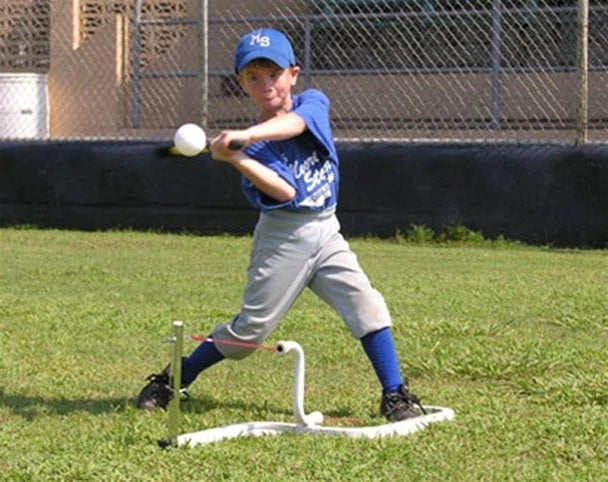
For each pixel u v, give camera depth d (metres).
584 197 15.30
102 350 8.66
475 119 17.28
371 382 7.70
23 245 15.74
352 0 17.92
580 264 13.90
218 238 16.61
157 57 18.97
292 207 6.46
